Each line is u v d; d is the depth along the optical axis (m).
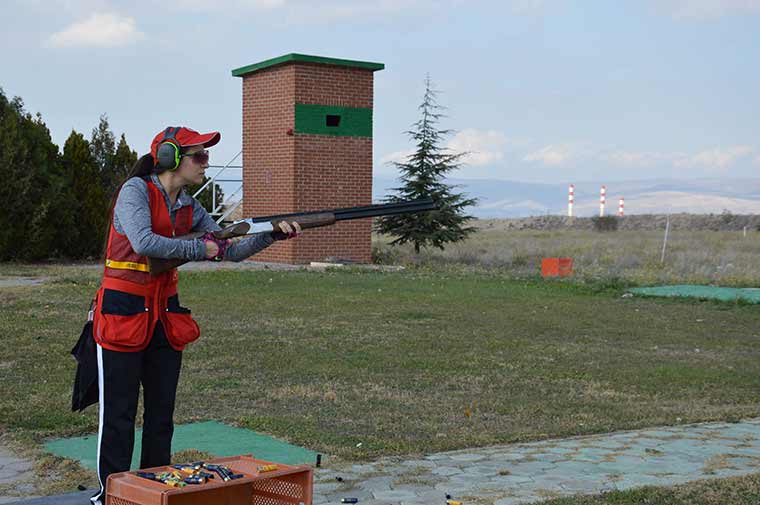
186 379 10.72
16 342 12.66
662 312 18.17
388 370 11.65
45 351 12.09
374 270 25.12
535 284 22.33
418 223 30.25
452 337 14.42
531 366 12.22
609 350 13.77
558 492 6.62
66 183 26.97
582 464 7.44
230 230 5.30
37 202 26.22
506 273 25.53
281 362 11.91
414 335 14.49
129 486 4.56
